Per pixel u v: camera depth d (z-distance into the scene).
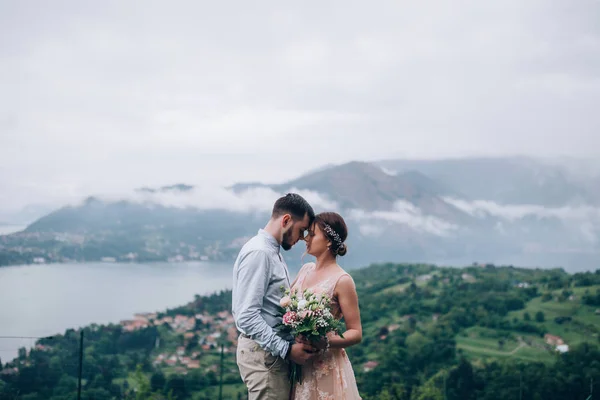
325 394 3.42
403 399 27.30
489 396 27.72
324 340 3.28
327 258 3.59
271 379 3.29
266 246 3.31
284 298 3.28
